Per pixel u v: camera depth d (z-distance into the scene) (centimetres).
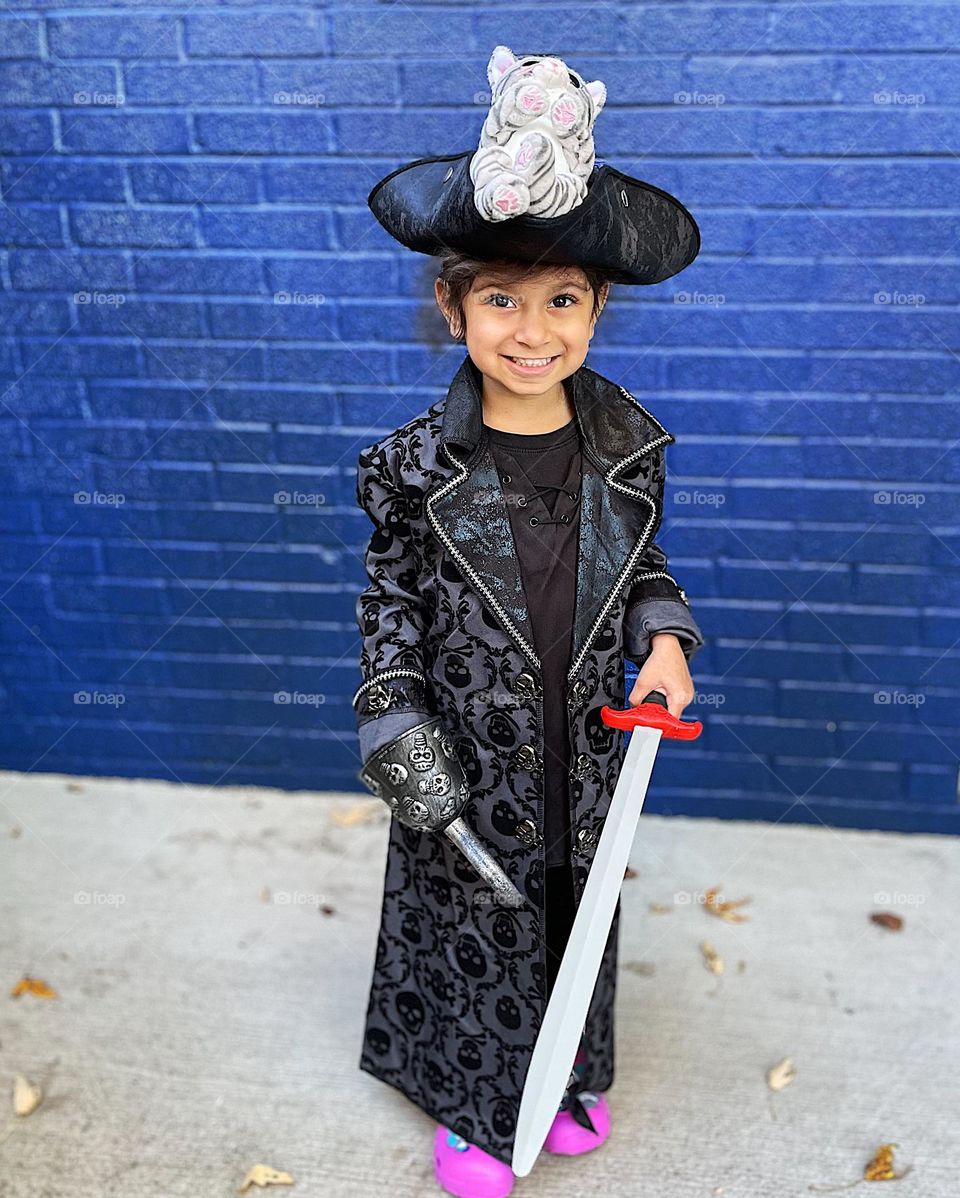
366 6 218
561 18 215
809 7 209
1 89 230
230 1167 179
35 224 239
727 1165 179
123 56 226
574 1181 176
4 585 268
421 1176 178
